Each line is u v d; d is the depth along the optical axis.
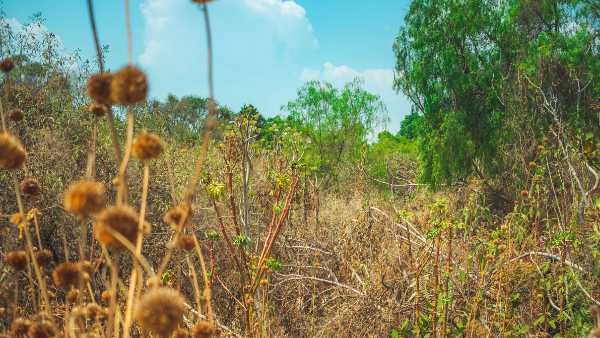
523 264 4.37
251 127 4.60
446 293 3.63
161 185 5.82
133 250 1.12
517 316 4.04
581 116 9.56
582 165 5.94
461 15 12.17
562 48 10.70
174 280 3.53
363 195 9.48
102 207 1.19
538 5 12.06
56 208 4.79
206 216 5.25
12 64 2.38
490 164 10.92
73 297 1.75
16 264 1.74
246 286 3.52
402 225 5.08
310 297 5.03
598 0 11.25
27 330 1.64
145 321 1.10
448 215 4.11
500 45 12.23
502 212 9.90
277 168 5.57
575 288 4.01
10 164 1.40
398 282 4.23
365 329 4.08
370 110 18.69
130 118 1.21
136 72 1.18
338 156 17.75
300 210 6.27
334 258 5.38
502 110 11.45
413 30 12.88
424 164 12.42
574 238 4.19
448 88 12.27
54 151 5.34
